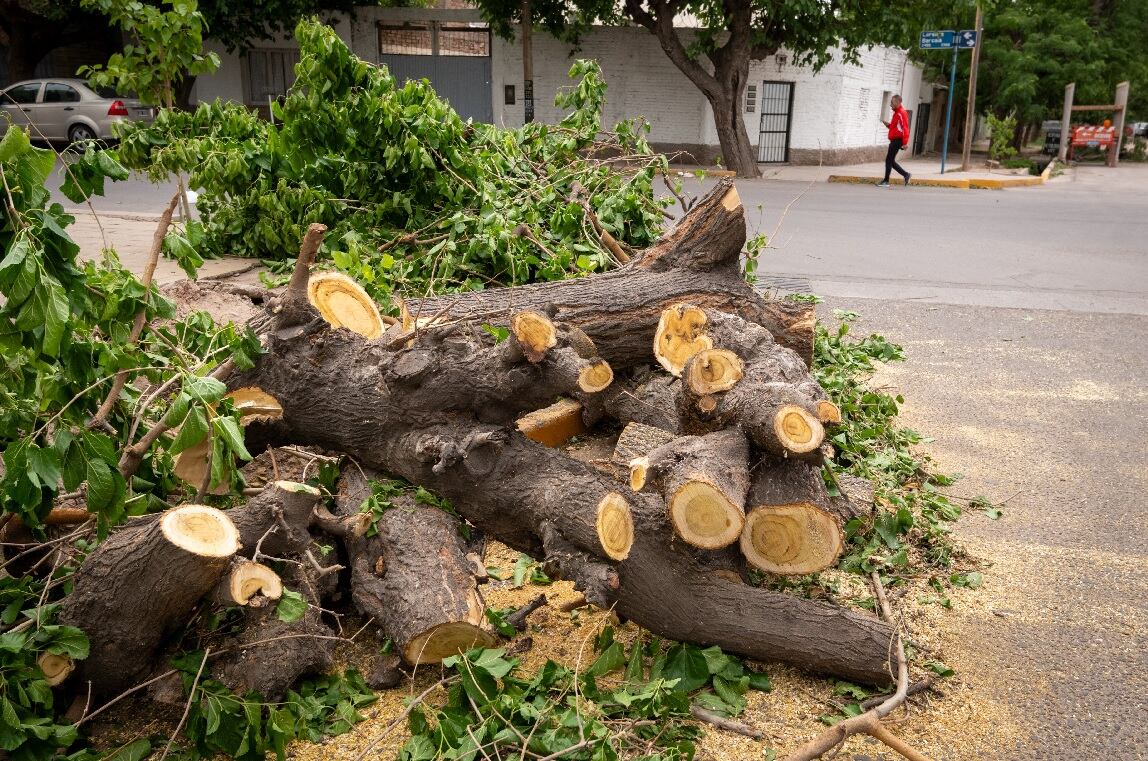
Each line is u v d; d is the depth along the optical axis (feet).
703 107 79.66
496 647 10.29
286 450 13.93
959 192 62.54
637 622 10.38
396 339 11.82
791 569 10.40
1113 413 19.77
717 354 11.67
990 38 109.50
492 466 10.79
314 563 9.87
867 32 66.08
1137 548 13.89
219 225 26.58
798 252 37.06
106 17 79.05
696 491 9.71
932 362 23.24
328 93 24.27
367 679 10.28
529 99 72.79
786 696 10.21
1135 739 9.63
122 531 9.68
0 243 9.04
